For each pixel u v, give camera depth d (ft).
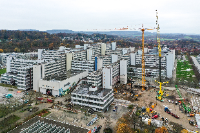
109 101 625.00
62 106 605.73
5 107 581.53
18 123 477.36
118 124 465.06
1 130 440.04
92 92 625.41
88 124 479.41
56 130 376.48
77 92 626.64
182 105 634.02
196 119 516.32
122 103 648.79
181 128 470.80
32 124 413.59
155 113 568.00
